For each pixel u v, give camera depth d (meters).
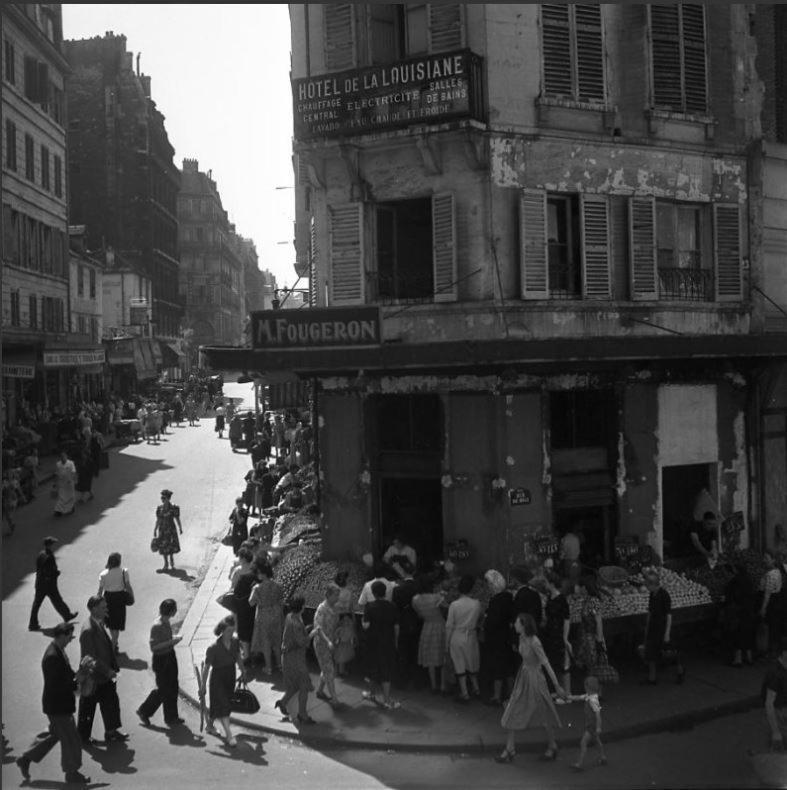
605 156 16.09
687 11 16.77
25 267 42.44
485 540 14.93
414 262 16.38
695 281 17.20
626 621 13.91
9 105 40.38
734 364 16.88
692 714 12.03
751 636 13.90
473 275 15.30
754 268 17.64
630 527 15.80
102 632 11.51
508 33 15.27
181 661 14.29
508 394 14.82
